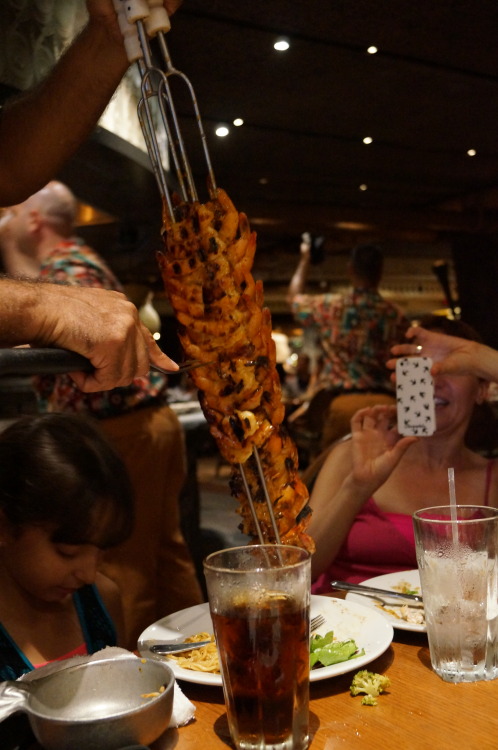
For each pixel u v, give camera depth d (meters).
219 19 3.68
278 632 0.78
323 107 5.03
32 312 0.82
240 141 5.71
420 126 5.51
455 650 0.96
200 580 3.70
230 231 0.99
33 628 1.38
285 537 1.05
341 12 3.65
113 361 0.87
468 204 7.84
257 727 0.79
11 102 1.54
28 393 3.73
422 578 1.00
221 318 0.99
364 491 1.76
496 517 0.98
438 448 2.00
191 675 0.98
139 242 6.73
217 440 1.01
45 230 2.90
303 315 4.85
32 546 1.37
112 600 1.68
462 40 4.04
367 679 0.95
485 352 1.87
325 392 5.22
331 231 7.72
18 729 0.85
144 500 2.71
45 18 2.38
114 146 3.18
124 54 1.34
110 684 0.89
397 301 13.34
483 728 0.83
